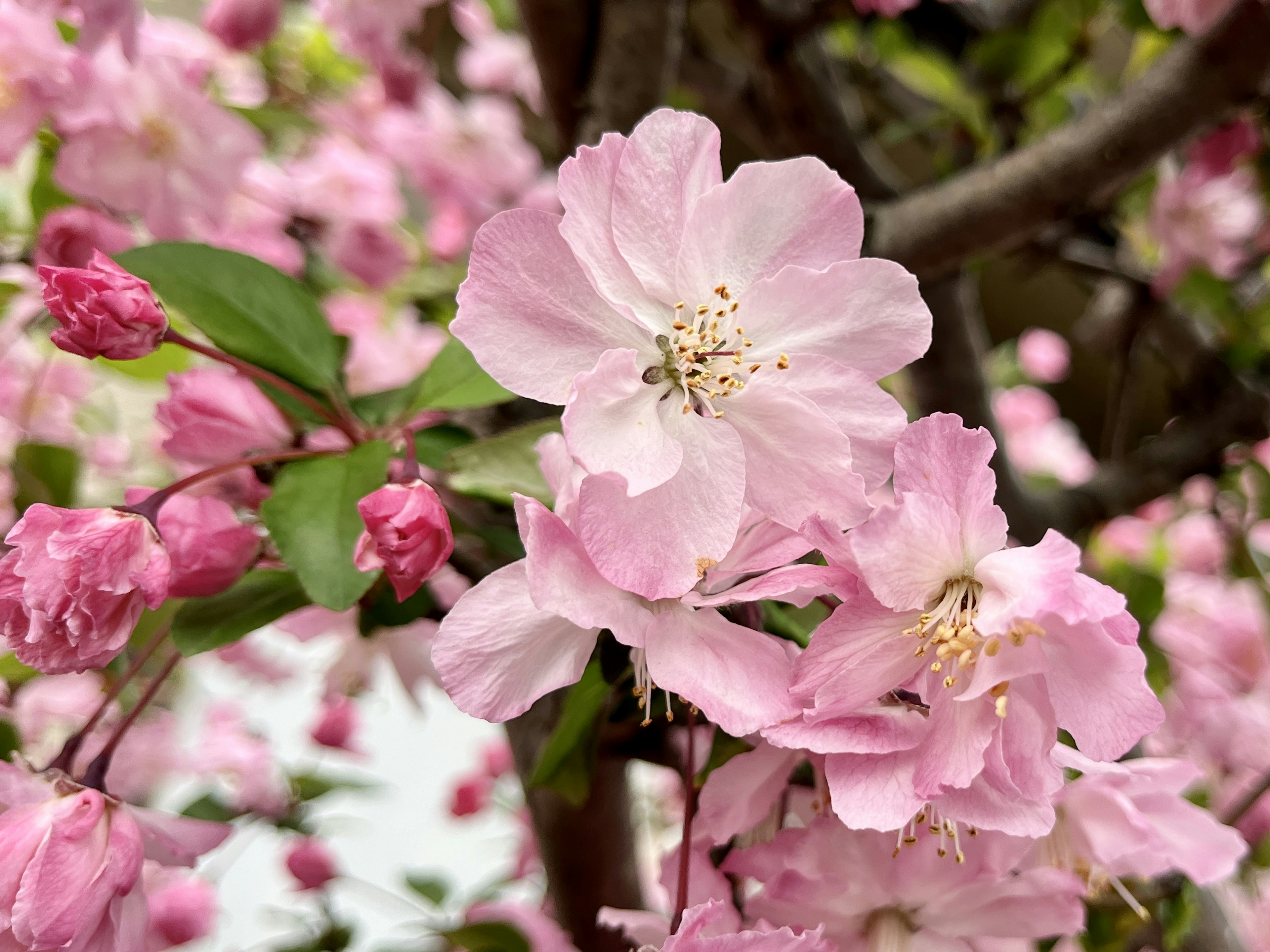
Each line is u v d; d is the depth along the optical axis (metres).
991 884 0.20
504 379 0.19
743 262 0.20
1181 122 0.29
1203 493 0.47
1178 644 0.40
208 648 0.21
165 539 0.21
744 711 0.18
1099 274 0.41
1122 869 0.22
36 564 0.19
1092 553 0.49
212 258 0.23
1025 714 0.18
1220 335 0.42
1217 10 0.28
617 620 0.18
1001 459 0.38
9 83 0.27
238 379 0.23
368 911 0.62
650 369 0.19
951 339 0.37
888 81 0.47
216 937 0.47
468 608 0.19
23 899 0.19
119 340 0.20
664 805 0.46
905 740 0.18
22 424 0.34
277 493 0.21
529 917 0.33
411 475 0.20
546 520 0.18
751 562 0.19
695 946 0.18
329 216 0.40
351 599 0.20
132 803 0.39
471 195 0.43
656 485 0.18
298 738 0.59
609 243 0.19
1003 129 0.39
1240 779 0.40
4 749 0.27
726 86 0.40
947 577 0.19
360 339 0.38
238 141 0.29
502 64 0.48
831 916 0.20
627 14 0.27
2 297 0.30
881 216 0.33
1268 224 0.42
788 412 0.19
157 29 0.33
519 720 0.27
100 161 0.28
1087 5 0.37
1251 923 0.40
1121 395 0.43
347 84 0.43
